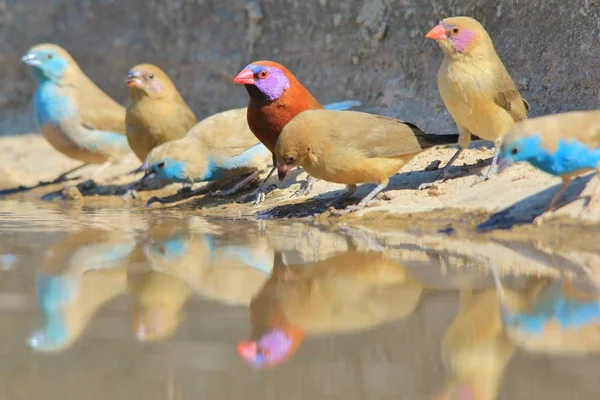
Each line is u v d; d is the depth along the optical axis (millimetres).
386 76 17250
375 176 12234
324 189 13906
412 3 16859
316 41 18078
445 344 6469
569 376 5785
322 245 10359
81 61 20672
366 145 12000
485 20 15891
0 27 21344
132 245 10609
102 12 20547
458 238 10539
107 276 8859
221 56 19188
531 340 6566
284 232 11430
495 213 11172
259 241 10797
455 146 14438
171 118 16062
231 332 6809
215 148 14805
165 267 9211
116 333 6789
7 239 11094
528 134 10008
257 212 13414
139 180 16141
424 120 16266
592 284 8203
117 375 5883
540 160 10117
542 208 10859
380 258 9508
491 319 7062
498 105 12258
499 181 12164
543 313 7234
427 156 14242
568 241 10047
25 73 21219
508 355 6215
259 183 15117
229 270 9102
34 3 21125
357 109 17359
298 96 13672
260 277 8758
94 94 17109
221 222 12586
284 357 6234
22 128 20438
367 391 5566
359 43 17562
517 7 15445
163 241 10883
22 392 5609
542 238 10219
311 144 11898
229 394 5523
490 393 5535
